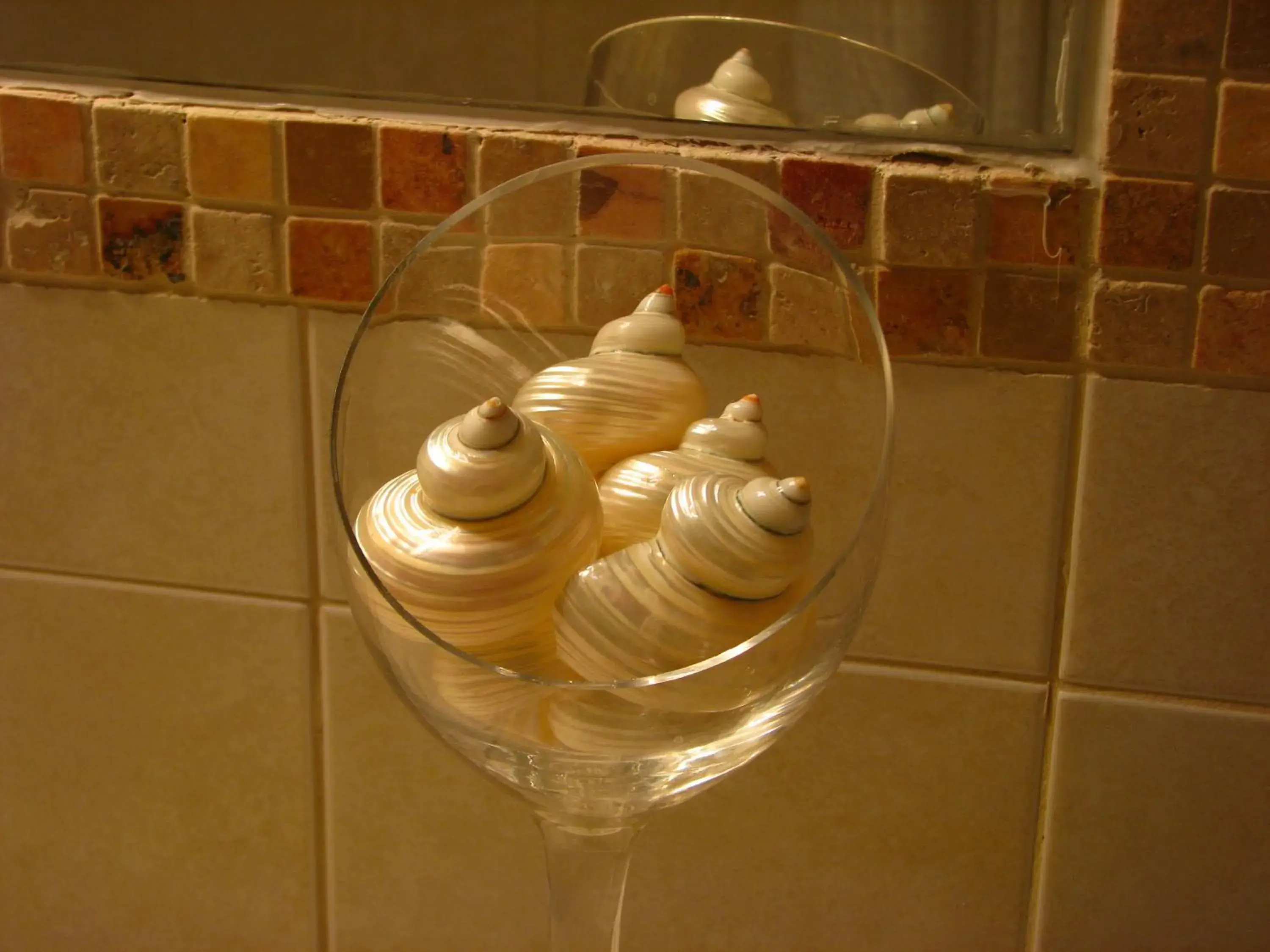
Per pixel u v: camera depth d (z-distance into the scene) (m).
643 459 0.36
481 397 0.39
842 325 0.38
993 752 0.45
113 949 0.50
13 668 0.48
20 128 0.45
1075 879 0.46
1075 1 0.42
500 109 0.44
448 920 0.48
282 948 0.49
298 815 0.48
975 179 0.42
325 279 0.45
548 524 0.34
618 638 0.33
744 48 0.43
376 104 0.44
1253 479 0.43
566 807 0.36
